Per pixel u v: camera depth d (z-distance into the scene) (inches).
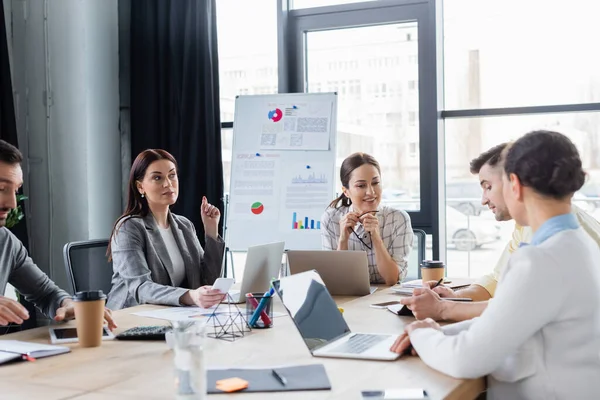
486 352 54.9
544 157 57.7
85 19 181.2
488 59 169.0
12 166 86.3
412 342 63.3
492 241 173.3
